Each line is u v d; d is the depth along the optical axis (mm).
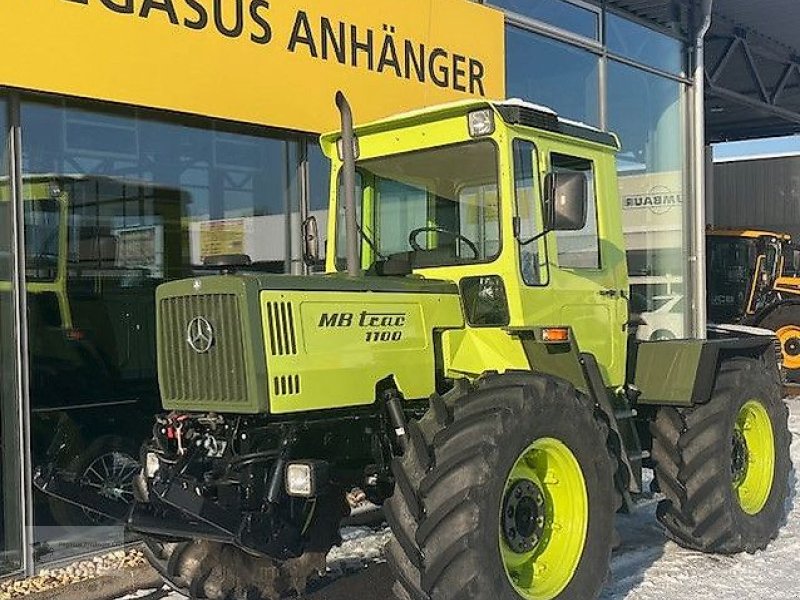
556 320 4535
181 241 6230
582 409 4195
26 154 5355
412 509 3658
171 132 6145
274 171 6789
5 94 5219
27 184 5359
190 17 5887
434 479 3664
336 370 3912
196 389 3850
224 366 3758
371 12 7078
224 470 3779
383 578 4742
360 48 7000
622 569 5012
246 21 6215
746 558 5195
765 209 18922
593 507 4195
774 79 15414
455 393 4070
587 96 9562
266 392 3691
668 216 10742
